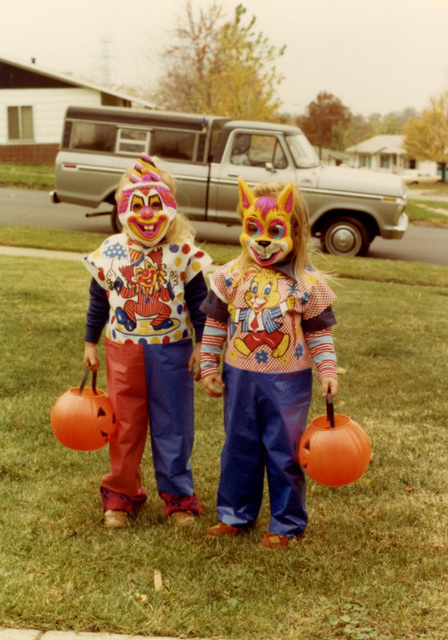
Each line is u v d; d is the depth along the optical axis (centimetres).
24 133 2908
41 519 317
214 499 345
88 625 239
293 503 298
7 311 707
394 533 314
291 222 293
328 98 5462
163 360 309
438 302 889
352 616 248
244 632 239
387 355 617
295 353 293
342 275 1103
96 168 1326
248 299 294
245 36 3017
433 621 246
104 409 309
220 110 3109
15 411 447
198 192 1307
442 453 405
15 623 238
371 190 1265
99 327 325
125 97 2898
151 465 382
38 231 1359
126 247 311
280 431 293
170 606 253
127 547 296
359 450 284
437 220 2098
